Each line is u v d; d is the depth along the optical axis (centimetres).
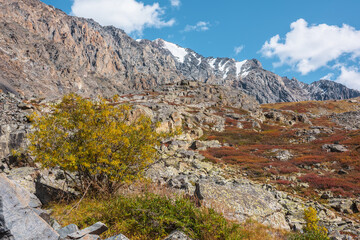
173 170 1959
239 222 973
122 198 748
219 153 3388
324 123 8075
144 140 1108
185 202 705
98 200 924
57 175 1285
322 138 4525
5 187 380
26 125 2084
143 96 8250
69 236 462
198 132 4884
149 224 625
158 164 1984
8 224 349
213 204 1051
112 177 973
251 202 1173
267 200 1279
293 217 1241
